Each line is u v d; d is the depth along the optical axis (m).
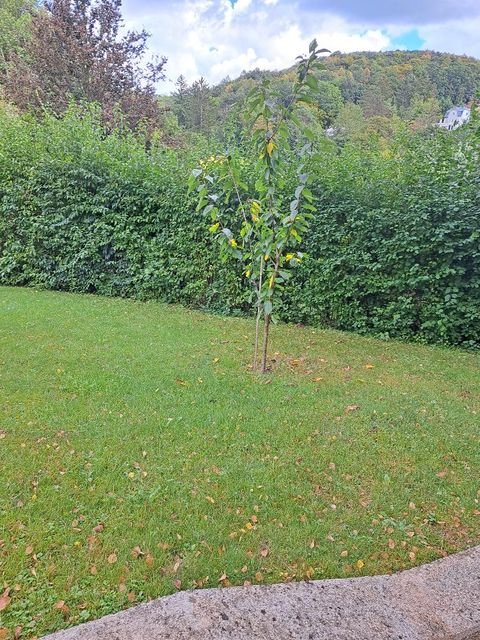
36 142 8.38
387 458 3.12
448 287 6.05
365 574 2.13
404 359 5.43
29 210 8.18
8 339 5.09
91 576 2.03
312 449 3.18
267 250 4.24
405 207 6.08
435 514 2.57
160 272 7.60
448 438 3.43
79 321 6.04
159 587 1.99
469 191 5.79
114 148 8.14
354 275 6.47
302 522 2.44
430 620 1.85
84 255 7.95
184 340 5.52
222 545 2.25
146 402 3.73
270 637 1.73
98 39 16.59
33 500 2.50
